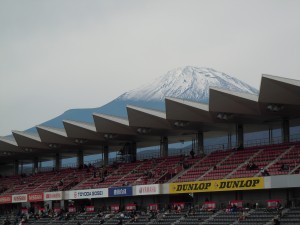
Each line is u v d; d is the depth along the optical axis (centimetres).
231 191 6806
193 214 6750
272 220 5838
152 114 7825
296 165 6350
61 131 9406
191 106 7225
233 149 7700
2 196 9694
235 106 6838
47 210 8900
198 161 7831
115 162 9581
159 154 9512
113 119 8312
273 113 6988
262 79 5959
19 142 9988
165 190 7156
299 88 5934
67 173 10050
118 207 7856
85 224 7719
